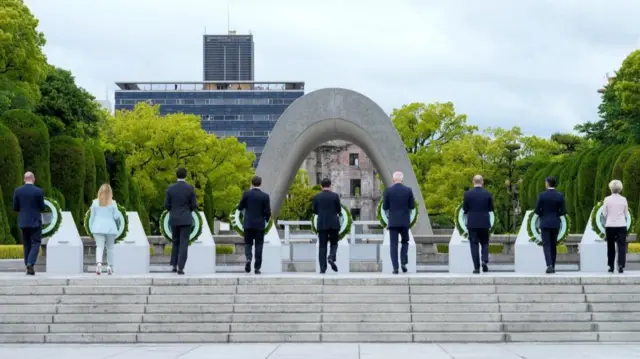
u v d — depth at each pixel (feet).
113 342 58.65
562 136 281.13
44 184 143.33
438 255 105.81
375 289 63.10
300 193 311.27
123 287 63.21
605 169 178.50
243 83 547.90
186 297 62.34
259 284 63.72
